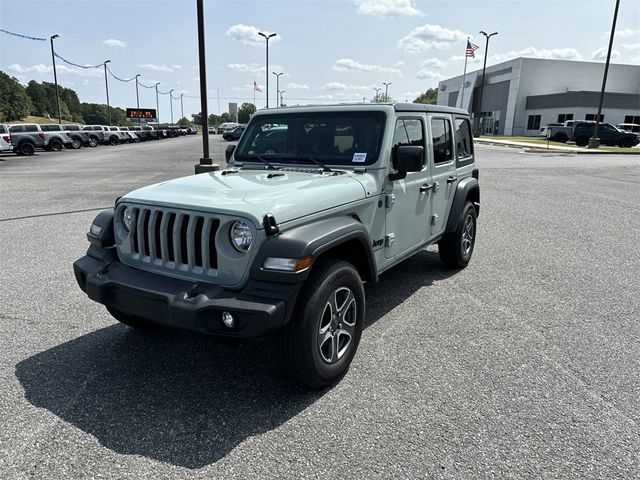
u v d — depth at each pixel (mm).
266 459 2654
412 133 4535
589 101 51344
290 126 4484
